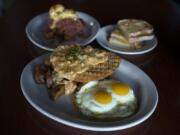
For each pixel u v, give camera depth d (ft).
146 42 2.03
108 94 1.45
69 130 1.30
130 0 2.72
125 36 1.99
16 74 1.60
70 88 1.50
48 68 1.58
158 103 1.51
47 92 1.51
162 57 1.90
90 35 2.06
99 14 2.40
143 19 2.39
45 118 1.35
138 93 1.55
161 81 1.68
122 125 1.26
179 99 1.55
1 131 1.25
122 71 1.69
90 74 1.49
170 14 2.53
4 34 1.95
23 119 1.33
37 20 2.14
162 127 1.36
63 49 1.61
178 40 2.11
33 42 1.86
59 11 2.03
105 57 1.59
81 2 2.57
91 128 1.24
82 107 1.42
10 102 1.42
